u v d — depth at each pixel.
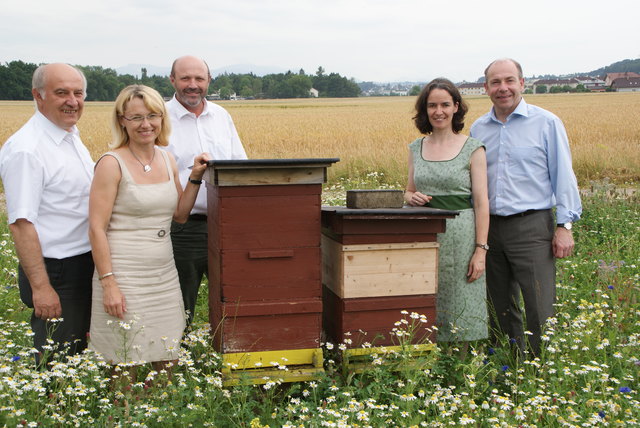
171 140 4.85
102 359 3.55
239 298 3.61
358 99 104.75
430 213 3.76
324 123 30.50
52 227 3.80
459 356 4.28
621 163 15.13
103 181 3.62
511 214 4.36
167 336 3.87
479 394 3.55
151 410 3.03
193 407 3.09
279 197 3.62
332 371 3.66
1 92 90.56
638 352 4.20
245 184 3.53
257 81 136.75
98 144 21.36
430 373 3.72
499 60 4.38
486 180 4.26
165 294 3.85
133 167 3.73
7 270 6.21
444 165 4.28
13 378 3.06
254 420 2.99
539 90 157.50
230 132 5.19
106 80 104.88
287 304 3.66
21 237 3.63
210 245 3.99
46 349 3.57
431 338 3.92
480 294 4.33
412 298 3.88
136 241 3.73
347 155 17.14
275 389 3.65
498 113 4.46
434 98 4.26
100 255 3.63
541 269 4.36
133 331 3.73
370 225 3.75
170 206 3.85
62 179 3.79
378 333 3.84
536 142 4.32
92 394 3.32
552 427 3.17
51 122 3.82
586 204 9.95
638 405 3.27
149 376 3.39
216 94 133.00
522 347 4.65
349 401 3.17
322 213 4.01
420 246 3.86
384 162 15.64
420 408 3.53
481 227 4.25
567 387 3.60
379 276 3.82
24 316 5.17
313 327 3.74
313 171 3.63
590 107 39.44
